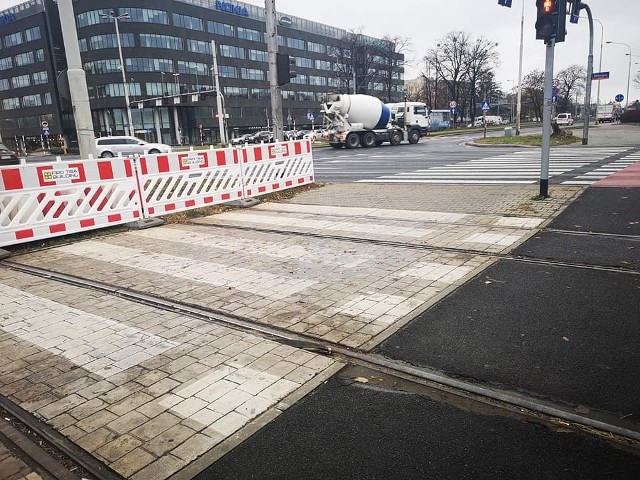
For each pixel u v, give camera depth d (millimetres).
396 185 14461
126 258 7547
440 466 2750
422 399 3420
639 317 4523
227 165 11898
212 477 2734
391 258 6836
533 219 8789
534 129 63562
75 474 2816
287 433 3090
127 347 4406
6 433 3234
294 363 3988
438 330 4473
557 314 4684
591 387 3457
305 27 103375
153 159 10297
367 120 37719
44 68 82750
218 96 48531
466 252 6934
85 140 10484
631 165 16250
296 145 14312
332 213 10570
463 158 23281
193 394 3572
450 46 78688
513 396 3393
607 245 6891
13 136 91875
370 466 2771
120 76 74750
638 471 2662
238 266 6816
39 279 6648
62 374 3963
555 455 2807
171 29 78188
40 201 8609
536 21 9680
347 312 4977
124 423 3260
